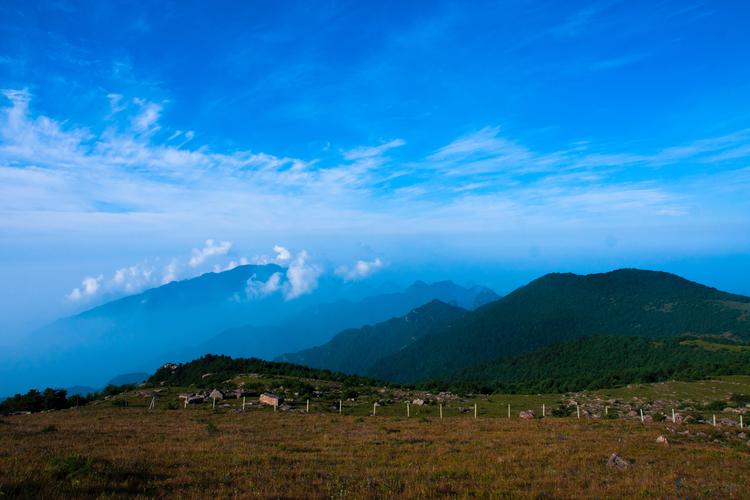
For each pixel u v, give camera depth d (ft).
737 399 257.96
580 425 134.41
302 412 187.11
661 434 114.21
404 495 53.11
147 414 173.27
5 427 115.85
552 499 53.78
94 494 49.55
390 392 277.44
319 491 54.29
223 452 81.00
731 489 60.49
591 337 654.94
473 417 182.70
